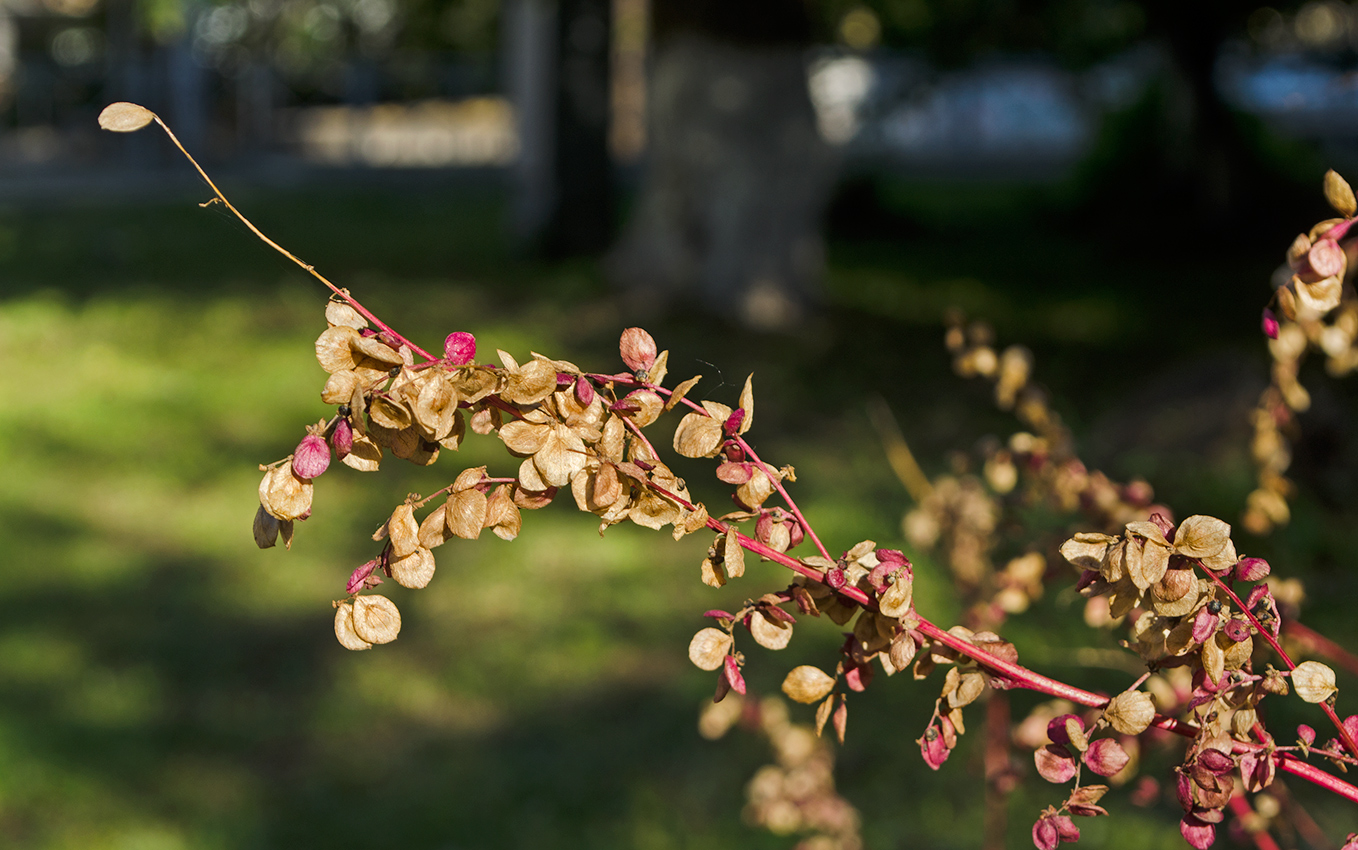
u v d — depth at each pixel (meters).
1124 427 5.88
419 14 22.06
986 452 1.24
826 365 8.13
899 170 21.52
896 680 3.83
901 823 3.12
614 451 0.54
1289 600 0.96
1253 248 12.93
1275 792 1.02
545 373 0.53
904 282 11.38
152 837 3.07
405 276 11.02
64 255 11.85
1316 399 5.28
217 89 22.45
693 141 9.41
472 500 0.53
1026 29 12.70
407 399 0.50
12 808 3.16
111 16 20.25
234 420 6.78
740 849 3.02
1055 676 3.39
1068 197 15.27
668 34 9.57
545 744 3.56
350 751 3.53
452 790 3.33
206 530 5.16
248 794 3.30
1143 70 15.73
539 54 12.12
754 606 0.59
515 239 12.41
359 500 5.51
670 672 3.96
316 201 16.70
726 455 0.59
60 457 6.03
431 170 21.56
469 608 4.43
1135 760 0.94
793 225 9.49
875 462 6.14
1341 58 10.38
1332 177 0.68
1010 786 1.23
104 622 4.26
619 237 13.17
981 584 1.37
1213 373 5.82
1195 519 0.53
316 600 4.52
